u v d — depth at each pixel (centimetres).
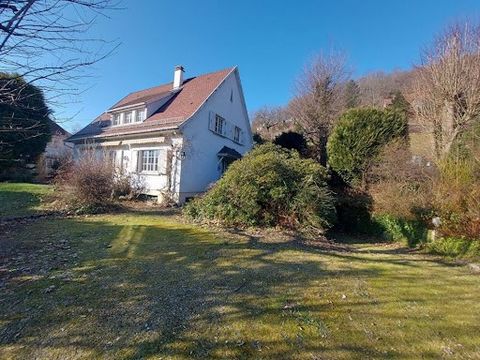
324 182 803
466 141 818
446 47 920
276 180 754
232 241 608
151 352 234
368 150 879
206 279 393
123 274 399
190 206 879
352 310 320
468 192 621
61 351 233
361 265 499
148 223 782
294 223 735
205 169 1431
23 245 529
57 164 1482
